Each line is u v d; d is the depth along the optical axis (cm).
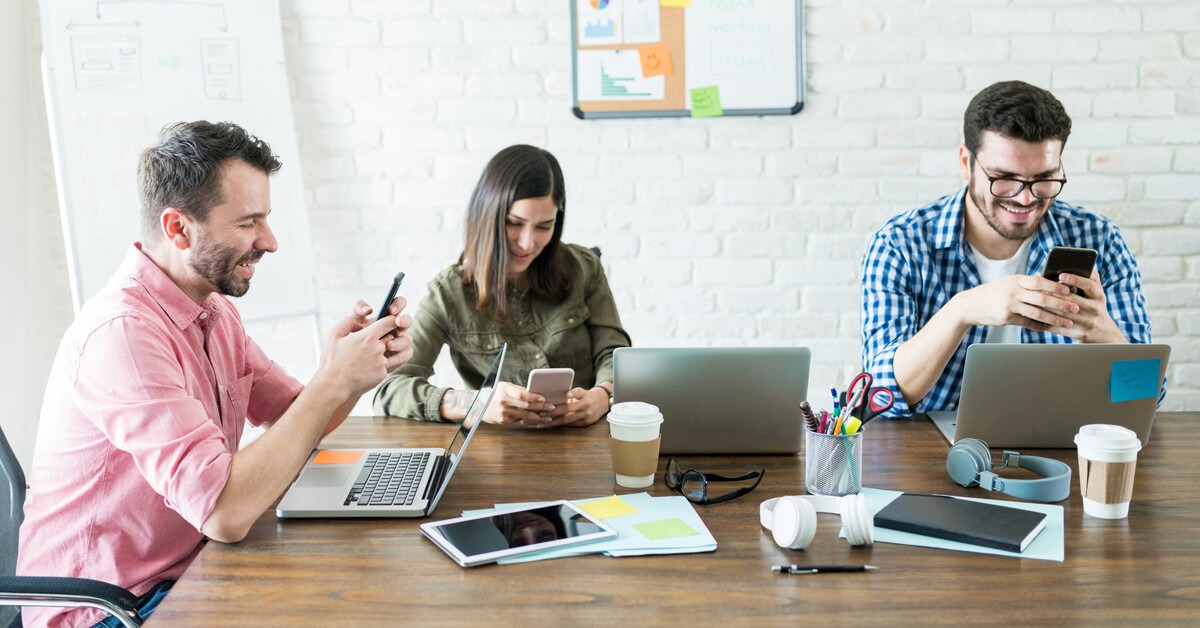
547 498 141
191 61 270
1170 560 117
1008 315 169
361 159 297
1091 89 285
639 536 125
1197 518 131
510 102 294
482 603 107
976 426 159
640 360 155
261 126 278
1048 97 188
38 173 284
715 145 294
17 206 271
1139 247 290
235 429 168
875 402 146
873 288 209
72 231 260
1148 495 140
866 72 289
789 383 156
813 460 140
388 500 137
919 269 209
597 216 299
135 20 263
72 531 143
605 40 289
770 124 292
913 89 289
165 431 129
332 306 303
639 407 146
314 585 112
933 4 285
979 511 130
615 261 300
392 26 292
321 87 294
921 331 183
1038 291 166
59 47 259
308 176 297
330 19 291
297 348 303
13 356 269
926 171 292
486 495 142
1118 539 124
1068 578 112
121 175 264
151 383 132
